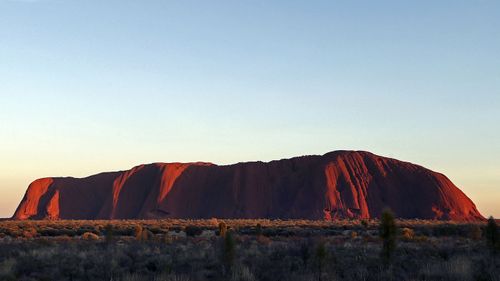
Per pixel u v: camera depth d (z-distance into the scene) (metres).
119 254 23.52
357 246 28.30
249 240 37.22
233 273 16.55
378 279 15.49
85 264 20.14
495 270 16.09
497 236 21.17
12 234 51.38
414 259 20.22
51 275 17.47
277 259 21.42
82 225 80.25
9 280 16.38
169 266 18.73
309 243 25.53
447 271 16.05
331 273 16.25
